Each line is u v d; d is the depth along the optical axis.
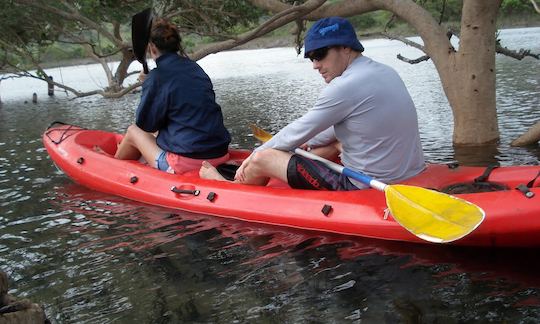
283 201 3.62
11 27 8.45
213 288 2.84
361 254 3.12
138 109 4.30
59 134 5.41
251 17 8.41
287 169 3.62
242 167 3.89
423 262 2.97
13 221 4.17
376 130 3.26
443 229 2.87
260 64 23.89
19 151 7.48
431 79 12.91
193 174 4.28
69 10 8.41
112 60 28.20
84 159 4.87
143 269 3.13
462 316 2.42
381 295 2.65
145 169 4.45
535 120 7.11
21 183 5.41
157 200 4.19
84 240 3.64
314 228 3.48
